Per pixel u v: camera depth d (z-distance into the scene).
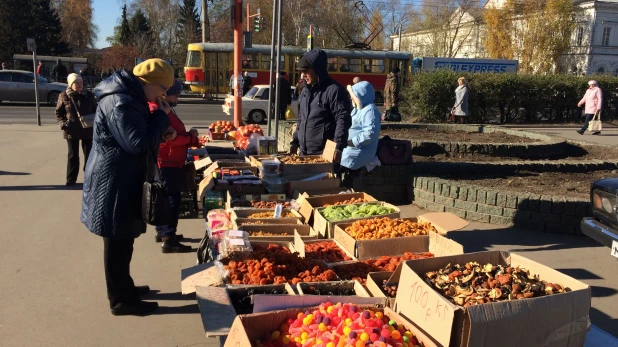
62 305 4.21
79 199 7.54
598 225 4.72
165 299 4.38
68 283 4.63
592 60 54.44
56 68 32.09
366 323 2.68
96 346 3.62
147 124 3.71
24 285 4.56
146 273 4.92
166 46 61.31
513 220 6.52
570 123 21.39
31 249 5.45
